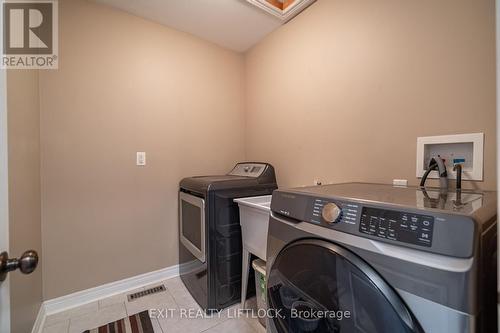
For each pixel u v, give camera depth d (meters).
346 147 1.52
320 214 0.75
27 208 1.26
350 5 1.47
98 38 1.74
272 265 0.94
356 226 0.65
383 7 1.30
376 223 0.61
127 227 1.90
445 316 0.48
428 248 0.51
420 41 1.15
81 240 1.71
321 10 1.66
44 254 1.57
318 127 1.71
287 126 1.99
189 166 2.20
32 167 1.37
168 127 2.08
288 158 1.98
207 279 1.60
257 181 1.89
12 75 1.07
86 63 1.70
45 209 1.57
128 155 1.89
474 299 0.45
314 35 1.72
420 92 1.16
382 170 1.32
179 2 1.75
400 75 1.23
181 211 2.05
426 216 0.54
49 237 1.59
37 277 1.45
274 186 1.96
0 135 0.53
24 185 1.22
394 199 0.71
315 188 1.04
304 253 0.77
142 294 1.84
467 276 0.45
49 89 1.57
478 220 0.48
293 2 1.76
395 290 0.55
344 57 1.51
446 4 1.07
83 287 1.72
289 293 0.86
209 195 1.61
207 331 1.44
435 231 0.51
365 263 0.61
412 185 1.19
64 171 1.63
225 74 2.43
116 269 1.85
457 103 1.04
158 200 2.04
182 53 2.14
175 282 2.02
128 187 1.90
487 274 0.51
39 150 1.53
